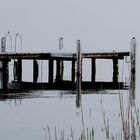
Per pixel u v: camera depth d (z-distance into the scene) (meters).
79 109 30.70
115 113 28.70
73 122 25.52
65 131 22.86
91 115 28.00
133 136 15.70
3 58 43.75
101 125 24.38
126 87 45.41
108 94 40.25
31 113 28.62
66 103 33.81
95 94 40.31
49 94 39.59
